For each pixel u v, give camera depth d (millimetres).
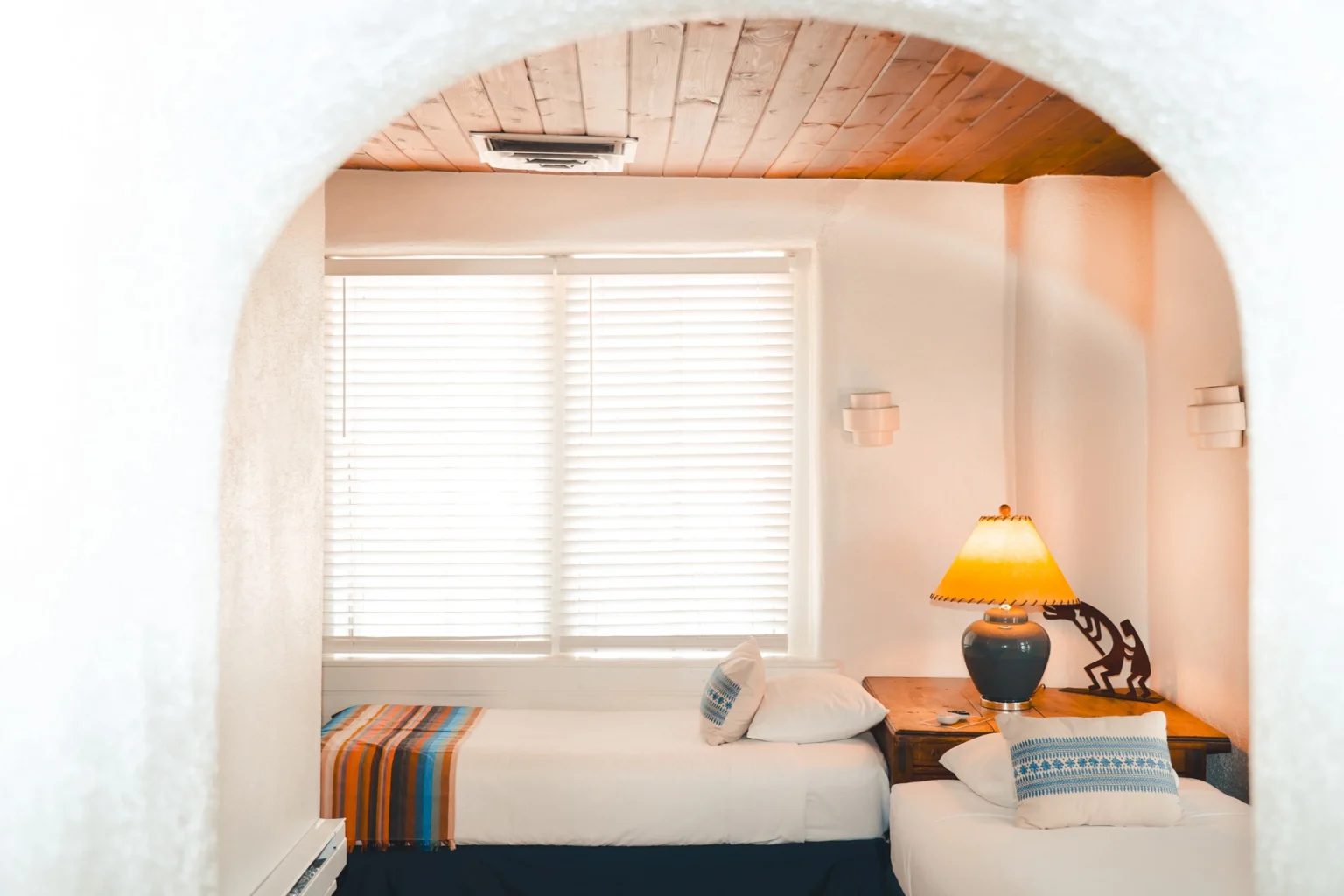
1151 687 3848
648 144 3512
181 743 1008
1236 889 2311
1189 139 1027
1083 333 3881
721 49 2539
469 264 4145
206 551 1030
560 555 4199
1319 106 917
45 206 941
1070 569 3900
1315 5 899
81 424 958
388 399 4188
